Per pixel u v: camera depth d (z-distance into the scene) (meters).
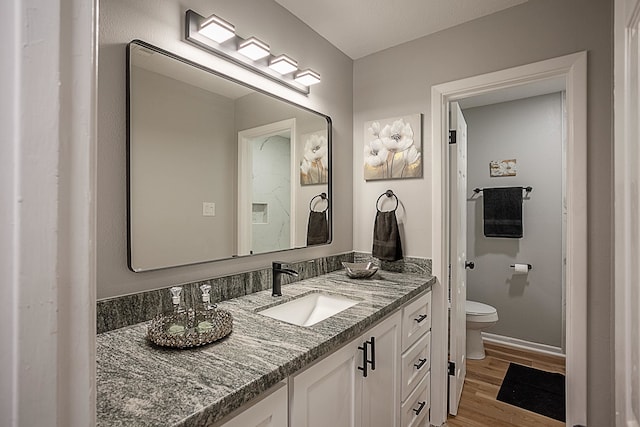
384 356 1.45
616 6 0.98
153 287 1.25
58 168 0.33
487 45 1.89
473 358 2.88
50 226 0.32
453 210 2.10
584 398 1.59
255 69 1.64
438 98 2.03
